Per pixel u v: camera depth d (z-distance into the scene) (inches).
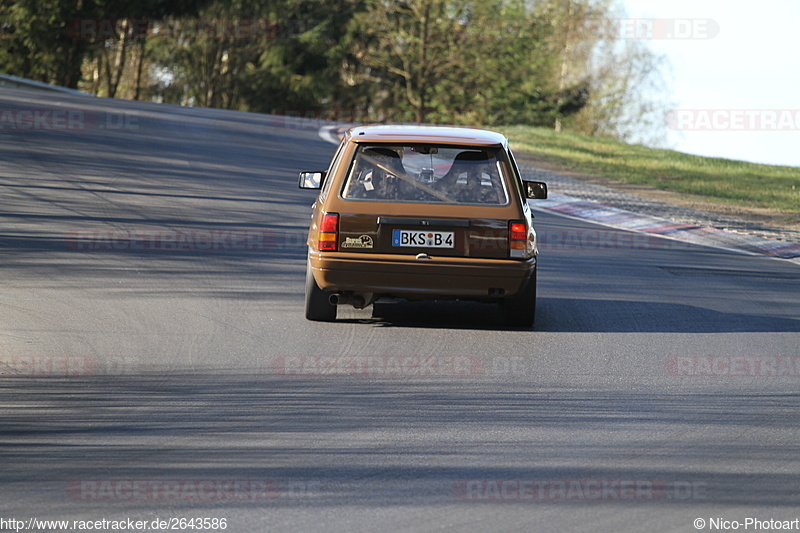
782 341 1259.2
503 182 1215.6
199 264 1583.4
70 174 2363.4
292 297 1396.4
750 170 4013.3
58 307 1253.1
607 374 1055.0
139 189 2272.4
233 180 2532.0
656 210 2659.9
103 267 1508.4
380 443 795.4
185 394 924.0
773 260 2032.5
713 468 757.9
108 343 1101.7
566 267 1774.1
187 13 7150.6
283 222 2049.7
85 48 6845.5
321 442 794.2
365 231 1190.3
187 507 649.6
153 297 1341.0
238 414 866.1
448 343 1168.8
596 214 2549.2
